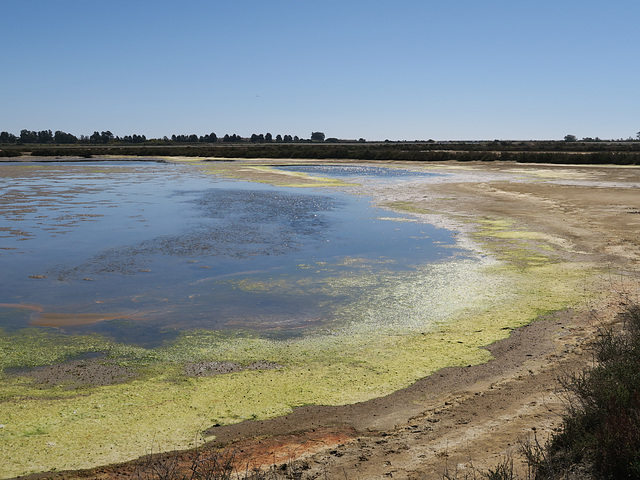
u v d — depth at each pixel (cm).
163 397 690
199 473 475
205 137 19575
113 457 544
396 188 3141
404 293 1130
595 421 504
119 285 1191
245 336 906
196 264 1377
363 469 498
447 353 826
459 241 1645
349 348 854
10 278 1240
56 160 6425
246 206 2477
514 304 1046
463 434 560
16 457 543
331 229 1878
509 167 4728
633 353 665
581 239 1630
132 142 17762
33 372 768
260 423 620
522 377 712
